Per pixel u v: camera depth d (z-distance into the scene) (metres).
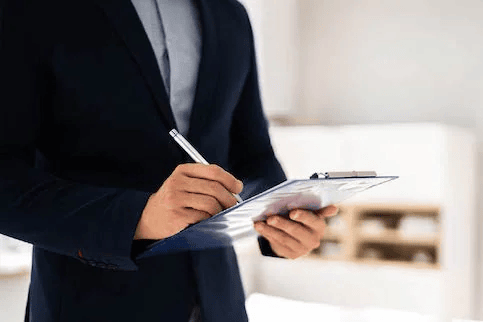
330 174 0.60
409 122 5.00
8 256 2.79
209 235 0.64
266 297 2.88
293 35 5.22
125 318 0.64
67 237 0.58
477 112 4.75
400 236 4.40
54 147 0.69
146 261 0.65
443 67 4.87
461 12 4.79
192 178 0.56
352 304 4.52
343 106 5.26
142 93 0.65
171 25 0.72
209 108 0.72
